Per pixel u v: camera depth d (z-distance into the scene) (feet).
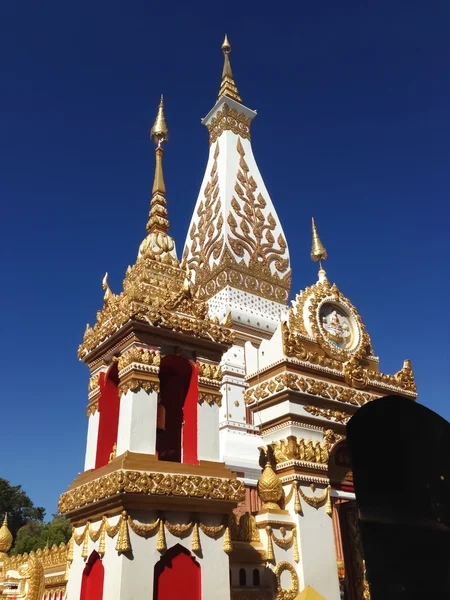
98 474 39.63
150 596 34.47
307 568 47.93
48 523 206.28
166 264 49.67
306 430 54.54
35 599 51.70
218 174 95.86
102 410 45.03
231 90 104.99
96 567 38.42
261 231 92.12
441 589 9.34
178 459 46.21
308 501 51.06
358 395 59.88
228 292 83.25
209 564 38.04
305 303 62.85
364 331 66.33
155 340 42.16
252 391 57.98
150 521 36.42
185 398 44.52
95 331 47.42
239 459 67.51
